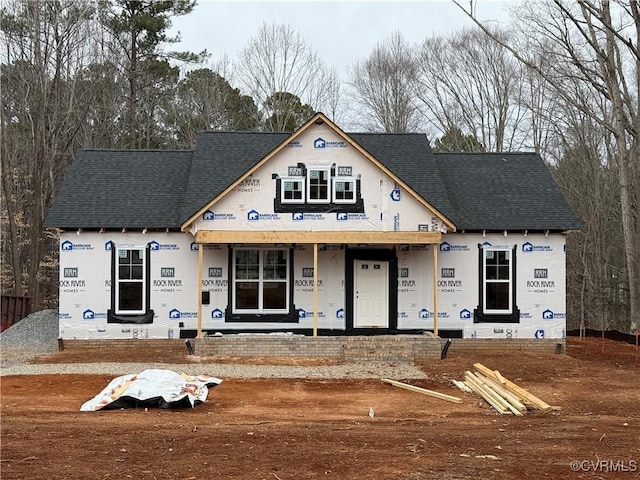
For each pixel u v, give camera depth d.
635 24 28.00
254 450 10.84
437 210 23.92
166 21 45.00
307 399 16.72
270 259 24.89
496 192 26.31
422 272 25.00
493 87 49.94
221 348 22.55
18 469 9.52
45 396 16.66
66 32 37.44
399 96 52.69
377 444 11.44
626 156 30.02
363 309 24.91
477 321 24.84
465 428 13.47
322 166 24.20
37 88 37.25
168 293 24.58
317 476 9.41
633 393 17.92
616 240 40.53
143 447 10.98
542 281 25.00
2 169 37.25
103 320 24.33
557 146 44.97
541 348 24.84
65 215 24.39
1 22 38.06
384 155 26.73
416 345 22.88
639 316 29.41
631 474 9.81
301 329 24.80
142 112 51.44
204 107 51.88
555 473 9.77
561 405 16.52
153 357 22.55
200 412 15.06
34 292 36.06
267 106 51.09
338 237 23.39
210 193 24.67
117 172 26.62
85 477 9.22
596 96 39.28
